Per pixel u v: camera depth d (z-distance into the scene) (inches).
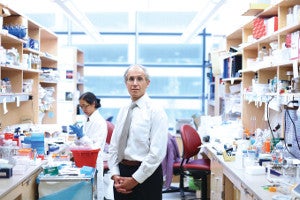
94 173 108.5
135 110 93.4
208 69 258.8
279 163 98.7
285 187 81.4
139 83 91.8
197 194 183.3
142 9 191.8
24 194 94.5
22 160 105.5
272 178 91.2
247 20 152.0
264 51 137.8
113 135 99.0
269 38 127.0
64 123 216.2
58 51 213.9
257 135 132.7
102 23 291.0
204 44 290.7
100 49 294.4
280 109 122.5
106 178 156.0
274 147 116.0
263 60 132.0
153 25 292.2
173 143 168.1
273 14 134.9
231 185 120.0
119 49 294.5
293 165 93.7
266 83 139.9
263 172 96.9
